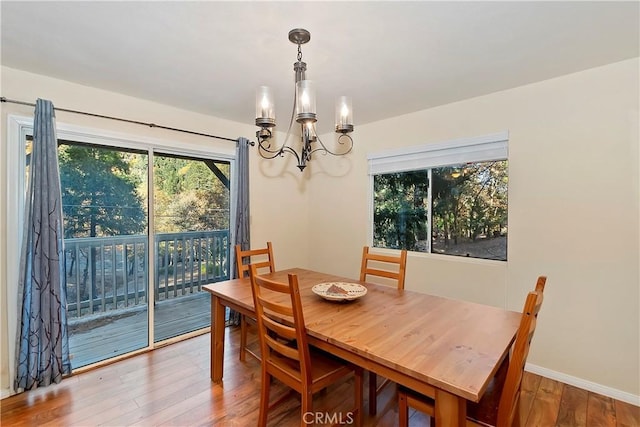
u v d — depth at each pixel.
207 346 2.86
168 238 3.01
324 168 3.96
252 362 2.55
